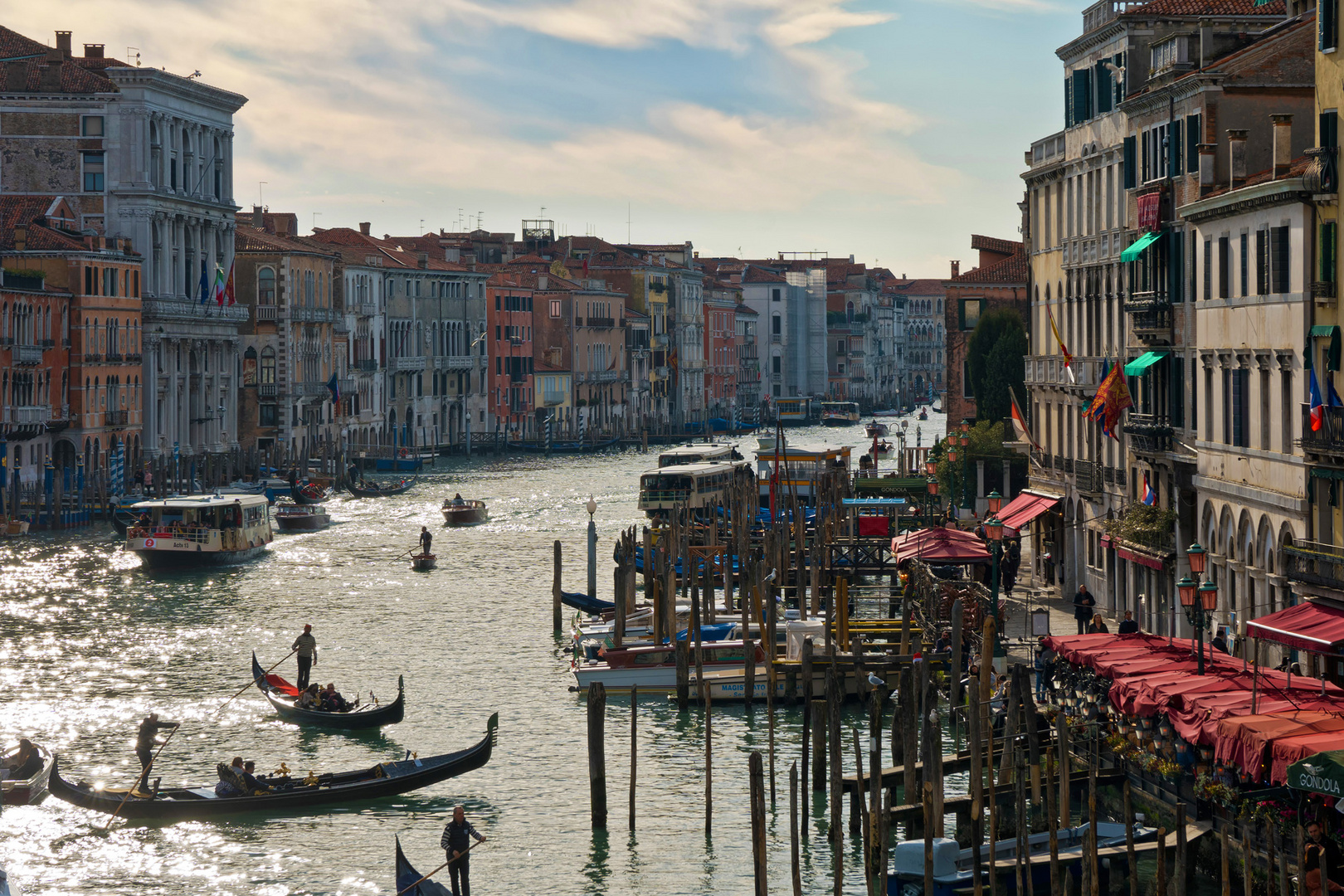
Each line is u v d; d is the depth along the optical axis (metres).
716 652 59.78
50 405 126.38
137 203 144.62
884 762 49.94
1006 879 35.41
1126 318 66.75
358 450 175.88
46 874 41.44
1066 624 62.25
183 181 153.25
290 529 117.25
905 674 39.84
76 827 44.88
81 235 137.12
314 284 171.88
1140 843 36.19
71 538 108.81
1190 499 57.97
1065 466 74.88
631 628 65.94
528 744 53.12
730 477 119.56
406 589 87.81
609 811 45.91
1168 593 59.09
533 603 82.62
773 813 43.56
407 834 44.25
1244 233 51.94
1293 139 55.12
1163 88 59.16
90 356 131.75
